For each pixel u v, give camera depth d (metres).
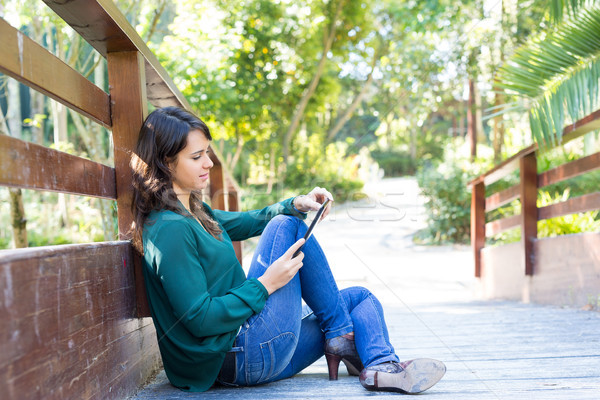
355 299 1.79
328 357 1.71
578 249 3.49
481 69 8.23
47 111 7.96
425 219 8.90
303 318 1.79
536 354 2.10
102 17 1.37
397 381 1.54
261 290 1.55
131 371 1.55
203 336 1.47
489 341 2.42
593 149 5.64
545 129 3.53
